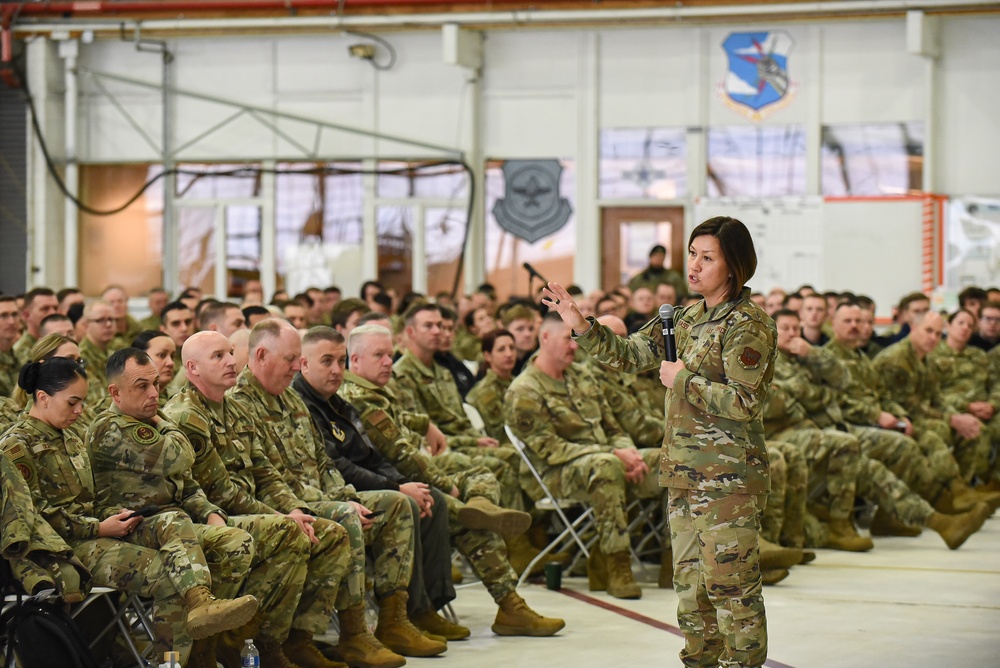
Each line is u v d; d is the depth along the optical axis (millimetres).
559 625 7816
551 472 9344
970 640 7531
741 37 20234
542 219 20953
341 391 8297
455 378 12031
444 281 21172
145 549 6270
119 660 6879
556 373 9531
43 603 6070
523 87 20922
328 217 21453
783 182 20203
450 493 8289
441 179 21109
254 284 15766
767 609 8500
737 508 5484
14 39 21266
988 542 11539
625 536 9031
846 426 11844
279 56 21484
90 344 11102
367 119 21234
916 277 19578
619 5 19562
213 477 6910
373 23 20234
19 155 21625
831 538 11156
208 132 21594
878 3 18859
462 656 7238
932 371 12992
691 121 20422
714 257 5578
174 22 20656
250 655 6441
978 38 19484
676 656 7152
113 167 21859
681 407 5605
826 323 15234
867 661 6969
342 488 7574
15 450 6219
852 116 19922
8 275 21656
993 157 19469
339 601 7055
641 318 15633
